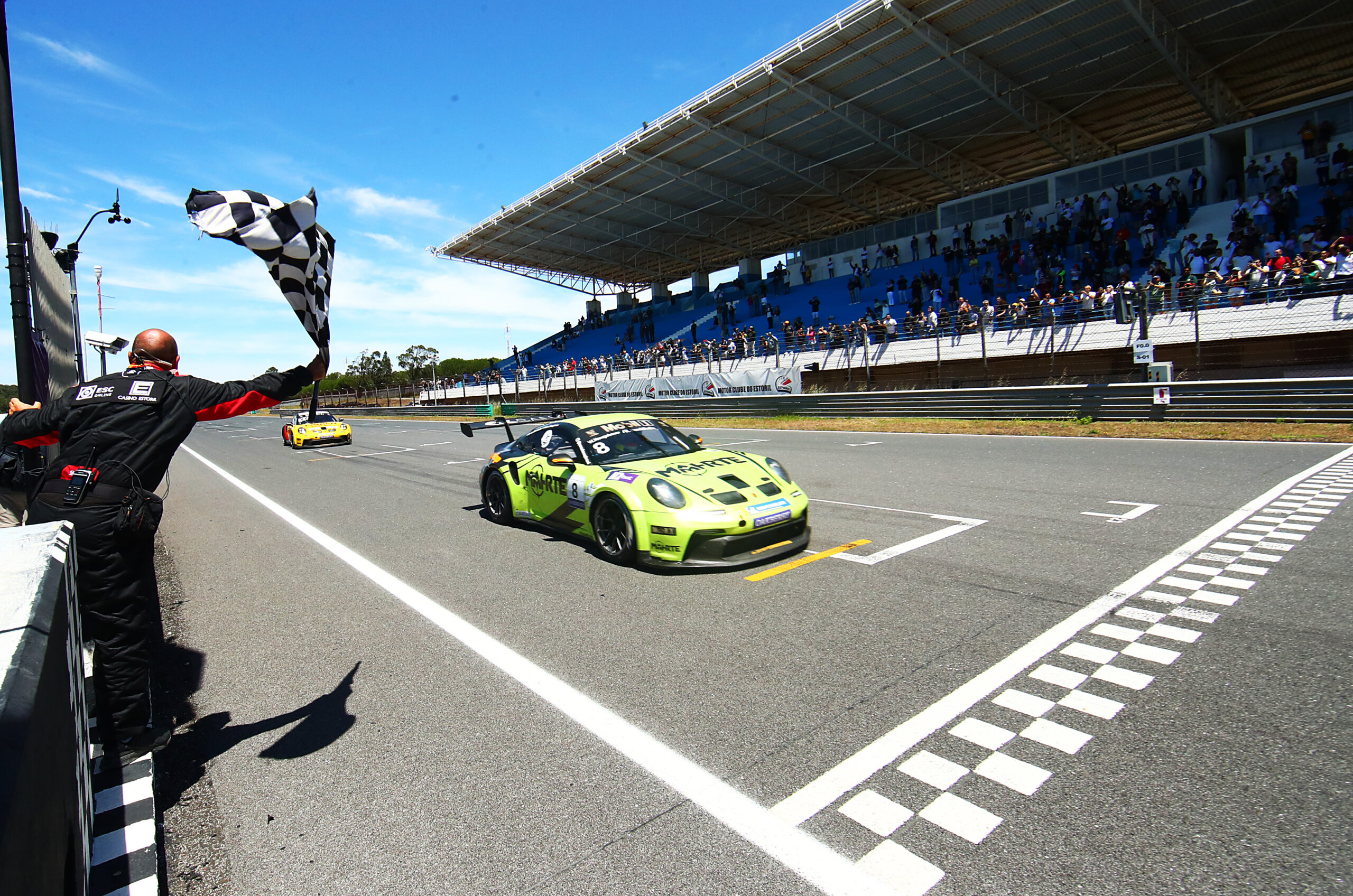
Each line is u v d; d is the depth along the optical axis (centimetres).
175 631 439
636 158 2769
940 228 2878
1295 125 2011
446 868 208
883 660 333
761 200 3469
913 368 2009
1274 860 190
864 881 192
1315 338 1355
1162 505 616
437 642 393
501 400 3441
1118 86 2305
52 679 143
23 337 496
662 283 5044
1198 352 1420
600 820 227
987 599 405
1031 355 1758
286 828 233
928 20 1886
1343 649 313
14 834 98
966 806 222
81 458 248
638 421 659
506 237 3816
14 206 489
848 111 2455
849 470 947
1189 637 337
